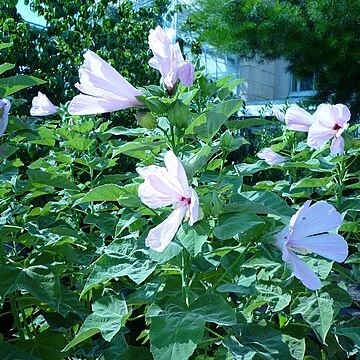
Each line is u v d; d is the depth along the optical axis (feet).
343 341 5.89
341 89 20.80
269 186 6.88
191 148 6.10
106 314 4.54
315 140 6.13
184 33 23.99
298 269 4.19
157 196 3.90
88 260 6.50
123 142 7.55
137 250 4.58
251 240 4.51
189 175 4.09
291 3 21.65
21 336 6.32
